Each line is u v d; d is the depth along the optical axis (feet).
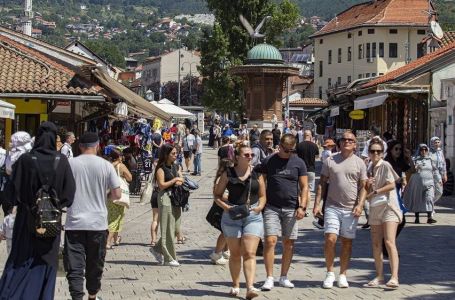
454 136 100.73
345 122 173.99
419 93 115.24
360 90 132.36
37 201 29.58
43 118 94.17
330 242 40.40
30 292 29.12
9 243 36.50
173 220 47.57
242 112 241.76
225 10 241.76
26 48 105.40
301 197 40.32
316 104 332.39
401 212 41.19
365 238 60.54
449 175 98.22
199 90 456.86
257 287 40.75
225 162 38.19
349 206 40.65
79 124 112.68
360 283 42.09
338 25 363.76
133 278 43.34
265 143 60.64
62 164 30.66
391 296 38.58
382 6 345.31
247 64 187.93
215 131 231.09
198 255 51.85
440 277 43.96
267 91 186.09
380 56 338.75
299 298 37.96
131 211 81.41
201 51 245.24
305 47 486.38
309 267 47.19
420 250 54.39
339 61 361.92
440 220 73.72
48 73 94.17
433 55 134.92
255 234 37.58
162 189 47.39
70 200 30.81
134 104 125.49
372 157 41.55
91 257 33.91
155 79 529.86
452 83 101.35
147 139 136.98
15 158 39.40
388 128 138.10
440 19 520.42
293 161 40.29
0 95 88.94
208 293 39.17
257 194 38.09
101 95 92.43
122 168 50.55
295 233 40.45
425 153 71.00
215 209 45.11
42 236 29.37
